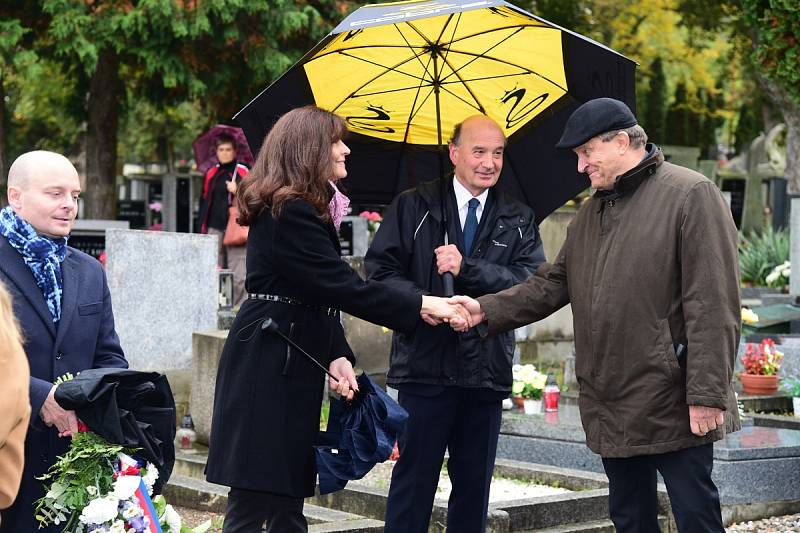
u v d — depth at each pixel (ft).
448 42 21.76
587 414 19.69
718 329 18.29
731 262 18.56
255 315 18.33
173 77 66.44
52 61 77.20
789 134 82.48
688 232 18.60
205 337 33.91
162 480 16.94
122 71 80.74
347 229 66.44
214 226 47.91
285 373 18.01
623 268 19.07
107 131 77.77
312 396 18.29
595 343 19.34
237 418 18.06
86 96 81.61
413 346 21.18
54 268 16.94
